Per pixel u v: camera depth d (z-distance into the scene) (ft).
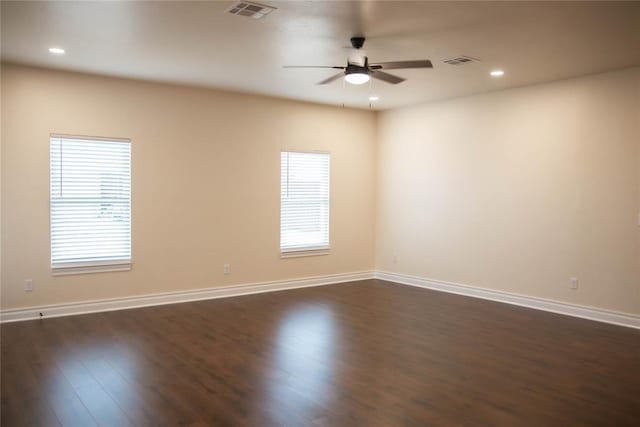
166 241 19.98
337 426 9.62
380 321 17.51
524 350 14.33
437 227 23.32
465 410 10.36
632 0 11.08
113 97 18.61
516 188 20.15
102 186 18.56
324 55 15.69
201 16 12.23
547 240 19.19
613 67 16.89
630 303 16.98
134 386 11.54
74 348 14.26
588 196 18.01
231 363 13.12
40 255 17.46
